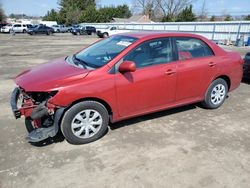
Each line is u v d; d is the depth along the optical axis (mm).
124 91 3623
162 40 4027
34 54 13516
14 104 3441
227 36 26422
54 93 3186
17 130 3926
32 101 3355
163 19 59781
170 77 4016
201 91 4590
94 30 41719
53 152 3326
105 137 3746
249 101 5555
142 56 3799
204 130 4035
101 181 2785
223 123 4324
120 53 3631
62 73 3455
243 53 16453
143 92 3811
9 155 3232
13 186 2680
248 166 3092
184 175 2902
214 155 3314
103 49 4059
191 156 3281
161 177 2861
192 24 30828
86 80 3330
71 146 3484
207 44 4598
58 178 2820
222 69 4711
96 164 3086
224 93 5008
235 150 3453
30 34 35781
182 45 4242
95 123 3568
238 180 2832
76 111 3359
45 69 3781
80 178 2828
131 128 4043
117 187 2697
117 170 2977
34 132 3275
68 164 3076
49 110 3191
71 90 3215
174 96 4223
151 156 3268
